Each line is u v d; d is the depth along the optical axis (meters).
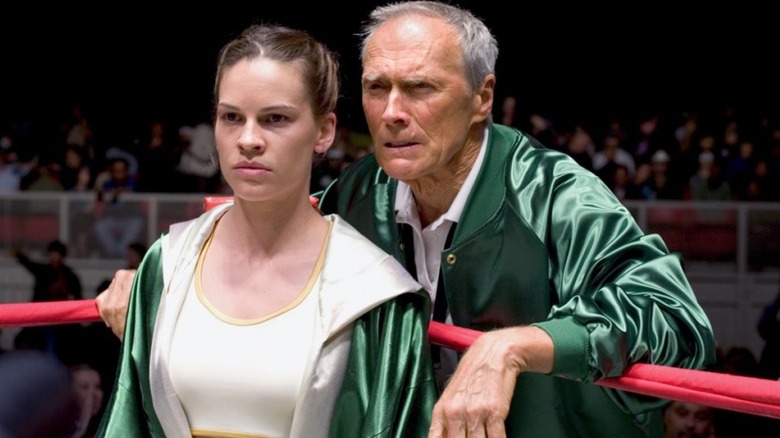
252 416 3.09
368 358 3.14
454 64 3.50
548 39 13.68
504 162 3.77
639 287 3.40
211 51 13.75
